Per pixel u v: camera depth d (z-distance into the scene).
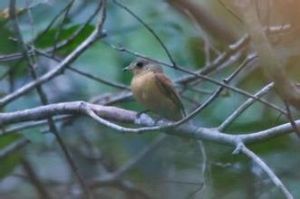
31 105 12.58
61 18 12.68
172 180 12.69
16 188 14.90
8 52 12.39
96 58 13.20
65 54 12.43
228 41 12.02
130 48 13.00
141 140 14.41
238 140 9.12
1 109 11.72
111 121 10.08
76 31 12.26
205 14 12.02
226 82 8.81
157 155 13.66
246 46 10.64
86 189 11.98
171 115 10.52
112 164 14.35
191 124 9.35
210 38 12.38
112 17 13.12
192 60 13.23
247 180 12.52
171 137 13.48
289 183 13.00
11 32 12.20
